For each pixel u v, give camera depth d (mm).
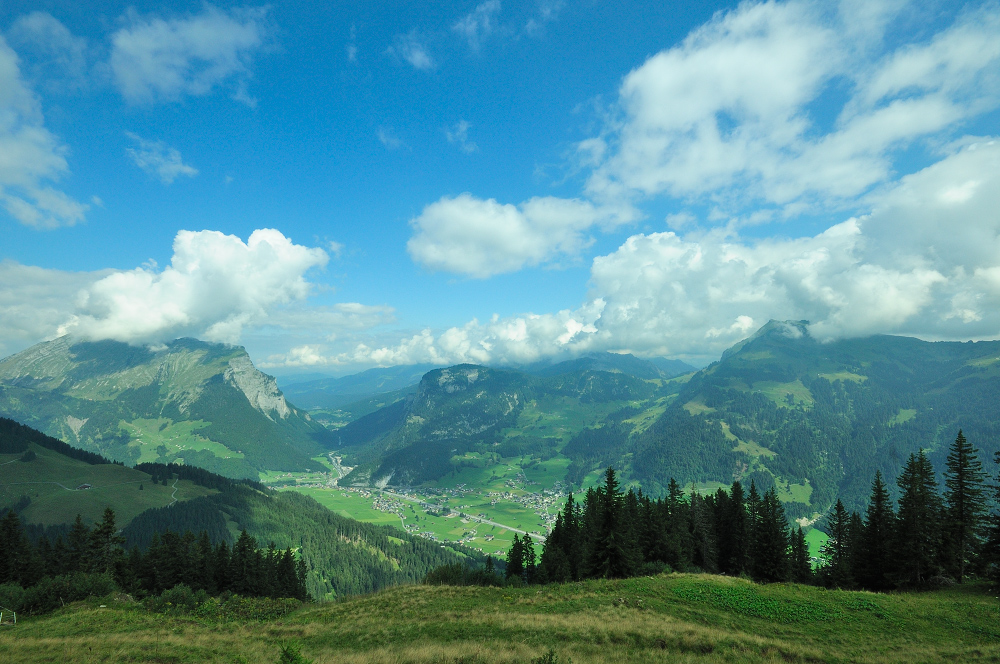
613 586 45469
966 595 44438
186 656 26484
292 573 107938
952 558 58500
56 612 44500
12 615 42312
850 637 31234
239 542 94062
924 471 60812
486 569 74625
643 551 74938
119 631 34469
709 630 30750
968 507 58844
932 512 59906
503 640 29562
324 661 24766
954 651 26859
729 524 84312
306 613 43250
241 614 44438
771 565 69625
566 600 41500
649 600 39625
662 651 26734
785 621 34656
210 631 35438
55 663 24109
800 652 26812
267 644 30734
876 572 63906
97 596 50125
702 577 48000
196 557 91000
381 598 47375
